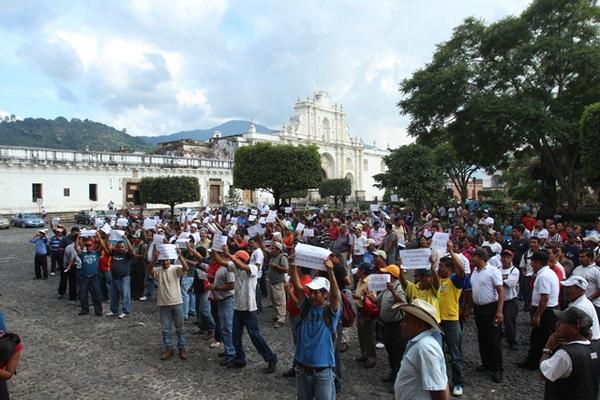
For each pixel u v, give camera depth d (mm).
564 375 3934
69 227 36500
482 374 7168
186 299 10695
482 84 27344
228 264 7508
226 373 7379
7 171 42750
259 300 11227
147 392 6727
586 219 23641
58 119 173250
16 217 38562
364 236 13109
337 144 80438
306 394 4879
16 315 11297
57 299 13094
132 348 8711
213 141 68375
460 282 6535
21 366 7852
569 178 27906
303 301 4980
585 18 25578
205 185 57844
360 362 7758
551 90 27469
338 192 65375
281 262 9930
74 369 7680
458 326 6539
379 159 93250
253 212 22344
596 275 7336
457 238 11258
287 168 41000
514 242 12195
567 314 4062
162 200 45531
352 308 6770
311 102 76312
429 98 28094
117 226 15906
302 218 23656
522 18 26812
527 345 8539
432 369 3420
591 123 20297
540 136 25438
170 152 65438
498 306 6801
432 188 33594
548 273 6965
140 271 12945
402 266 6371
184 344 8109
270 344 8789
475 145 29594
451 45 29562
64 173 46469
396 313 6574
